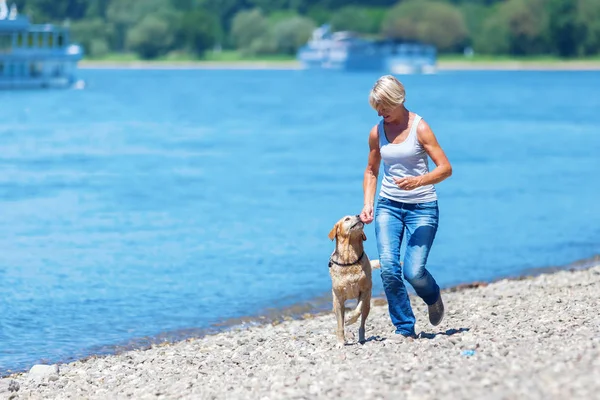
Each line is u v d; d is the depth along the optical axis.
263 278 15.52
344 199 25.41
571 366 6.64
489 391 6.32
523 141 42.59
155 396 7.86
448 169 8.39
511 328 9.30
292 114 60.16
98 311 13.27
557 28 173.25
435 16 174.88
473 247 18.36
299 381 7.41
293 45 182.00
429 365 7.30
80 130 47.84
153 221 21.77
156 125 51.47
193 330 12.09
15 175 30.41
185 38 183.38
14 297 14.16
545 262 16.81
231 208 23.80
